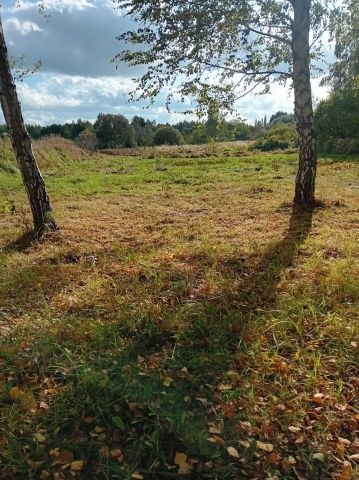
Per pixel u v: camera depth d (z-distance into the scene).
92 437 2.87
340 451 2.76
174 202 11.26
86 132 44.38
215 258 6.04
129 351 3.84
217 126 9.73
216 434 2.88
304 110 8.82
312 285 5.02
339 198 9.77
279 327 4.08
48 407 3.13
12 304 4.94
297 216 8.53
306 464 2.68
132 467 2.65
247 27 8.55
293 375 3.48
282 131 31.92
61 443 2.82
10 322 4.53
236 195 11.66
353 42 11.35
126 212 10.21
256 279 5.30
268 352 3.73
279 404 3.15
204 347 3.91
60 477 2.59
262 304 4.63
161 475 2.61
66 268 6.01
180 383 3.39
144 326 4.25
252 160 21.69
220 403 3.17
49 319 4.43
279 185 12.75
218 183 14.20
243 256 6.14
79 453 2.77
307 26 8.35
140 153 34.41
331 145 25.47
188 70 8.98
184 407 3.13
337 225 7.71
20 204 11.34
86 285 5.44
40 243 7.36
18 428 2.94
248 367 3.57
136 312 4.48
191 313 4.43
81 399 3.17
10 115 7.24
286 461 2.69
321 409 3.11
